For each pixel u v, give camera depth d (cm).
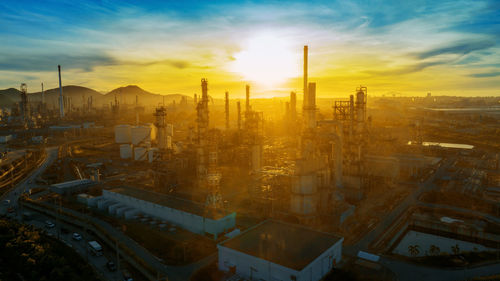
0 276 7175
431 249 8581
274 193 11269
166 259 8119
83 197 13150
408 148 19575
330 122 12656
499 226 10088
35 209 12456
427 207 11950
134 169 19612
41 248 8238
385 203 12312
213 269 7625
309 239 7881
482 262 7794
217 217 9594
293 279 6388
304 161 10212
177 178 14500
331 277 7138
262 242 7719
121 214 11400
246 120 16950
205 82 15350
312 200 10188
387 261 7956
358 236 9469
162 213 10781
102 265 7962
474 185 14375
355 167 12794
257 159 16500
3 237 8869
